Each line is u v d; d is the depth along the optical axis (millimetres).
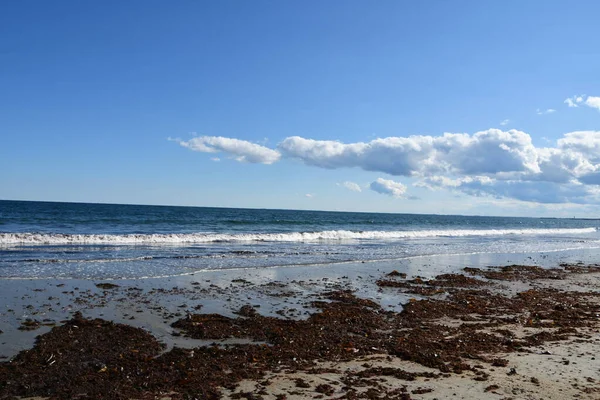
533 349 8062
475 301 12445
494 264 21609
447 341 8461
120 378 6270
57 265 15898
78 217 53469
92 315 9570
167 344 7926
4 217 48000
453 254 25375
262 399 5633
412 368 6938
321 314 10297
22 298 10719
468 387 6121
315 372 6664
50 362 6781
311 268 17500
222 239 31172
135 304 10703
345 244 30516
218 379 6297
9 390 5793
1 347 7371
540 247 33469
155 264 17078
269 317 9969
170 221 51656
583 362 7316
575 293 14289
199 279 14289
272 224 55312
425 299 12625
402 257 22500
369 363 7133
